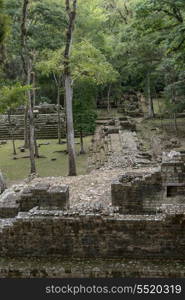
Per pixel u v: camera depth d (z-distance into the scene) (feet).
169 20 67.36
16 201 43.29
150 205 45.09
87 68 84.48
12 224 32.50
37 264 31.22
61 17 97.19
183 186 45.24
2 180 70.85
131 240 31.12
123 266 30.17
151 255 31.01
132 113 163.53
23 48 84.74
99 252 31.65
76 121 104.99
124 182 45.39
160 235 30.71
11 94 68.69
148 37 124.06
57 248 32.14
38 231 32.17
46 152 113.39
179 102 121.70
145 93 168.04
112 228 31.19
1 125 144.87
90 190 53.78
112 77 108.27
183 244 30.50
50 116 143.02
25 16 80.48
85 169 87.92
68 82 78.95
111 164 71.77
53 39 100.48
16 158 107.34
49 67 84.99
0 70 84.28
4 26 62.69
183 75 106.32
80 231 31.63
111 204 45.57
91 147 111.24
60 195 40.55
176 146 97.76
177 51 66.28
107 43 150.20
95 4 145.69
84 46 86.17
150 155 79.77
